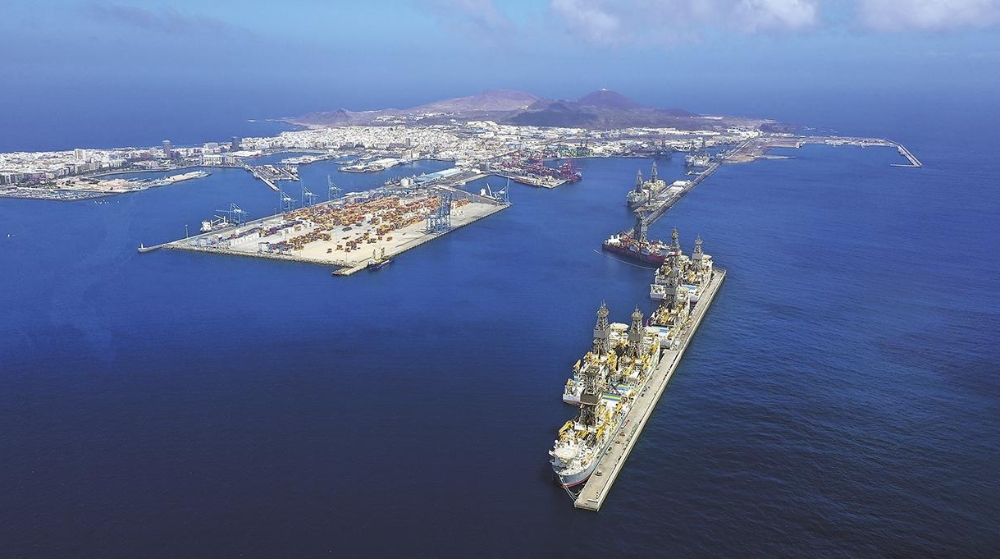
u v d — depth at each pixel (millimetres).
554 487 173250
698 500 168500
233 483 172625
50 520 158375
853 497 169125
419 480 175000
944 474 178750
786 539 154250
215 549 149000
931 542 153250
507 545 152250
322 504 164625
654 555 149750
